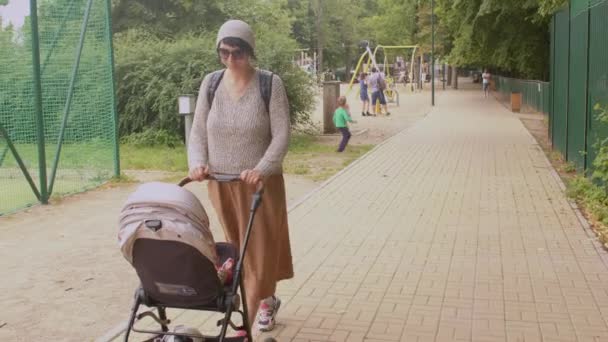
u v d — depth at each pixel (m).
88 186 11.35
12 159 11.51
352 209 9.23
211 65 17.22
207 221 3.75
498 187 10.75
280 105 4.43
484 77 45.19
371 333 4.92
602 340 4.70
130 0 29.38
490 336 4.81
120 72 17.53
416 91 51.03
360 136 19.94
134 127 17.77
